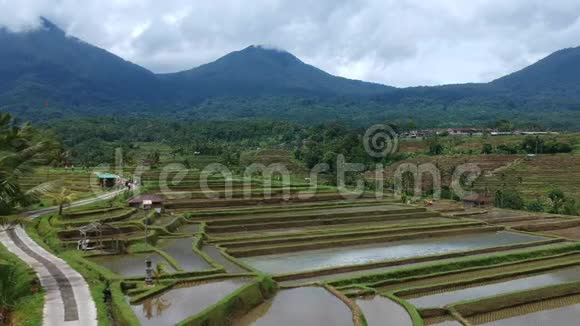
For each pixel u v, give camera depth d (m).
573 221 80.19
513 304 41.19
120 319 29.83
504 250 60.06
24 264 39.75
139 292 35.88
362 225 74.06
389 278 46.28
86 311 29.66
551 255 57.84
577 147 151.12
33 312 29.17
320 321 34.09
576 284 45.16
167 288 37.53
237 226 67.81
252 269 44.50
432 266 49.41
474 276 48.81
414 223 75.88
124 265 44.06
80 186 95.94
